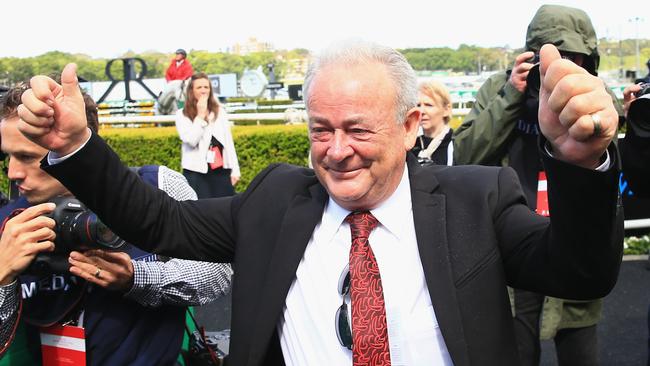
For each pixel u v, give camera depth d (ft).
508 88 12.08
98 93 78.33
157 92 76.43
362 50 5.60
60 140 5.79
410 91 5.73
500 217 5.74
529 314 11.91
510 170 5.98
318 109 5.55
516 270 5.64
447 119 15.08
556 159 4.75
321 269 5.92
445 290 5.47
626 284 21.01
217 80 83.15
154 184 7.56
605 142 4.50
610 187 4.72
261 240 6.20
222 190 25.81
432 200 5.81
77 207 6.63
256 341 5.84
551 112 4.60
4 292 6.46
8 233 6.44
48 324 6.97
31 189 6.90
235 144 34.17
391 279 5.70
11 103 6.73
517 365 5.55
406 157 6.15
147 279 7.04
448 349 5.36
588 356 12.07
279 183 6.42
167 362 7.42
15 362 7.10
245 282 6.13
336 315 5.72
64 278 7.04
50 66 206.59
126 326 7.19
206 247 6.62
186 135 25.11
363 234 5.81
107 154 6.04
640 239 23.72
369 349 5.52
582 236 4.91
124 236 6.35
